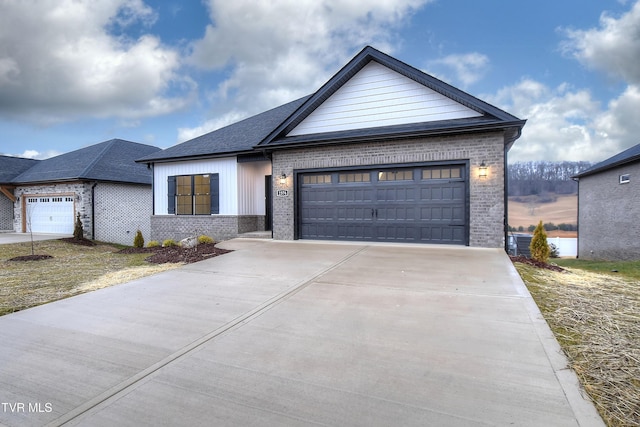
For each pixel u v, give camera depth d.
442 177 8.76
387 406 2.19
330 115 10.23
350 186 9.80
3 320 3.98
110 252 10.97
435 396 2.29
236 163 11.74
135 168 18.11
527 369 2.63
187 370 2.73
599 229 17.38
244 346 3.16
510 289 4.81
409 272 5.86
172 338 3.38
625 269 8.03
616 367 2.70
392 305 4.21
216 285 5.41
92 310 4.31
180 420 2.09
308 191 10.35
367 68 9.80
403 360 2.81
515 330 3.40
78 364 2.86
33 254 10.16
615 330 3.52
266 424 2.03
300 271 6.14
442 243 8.77
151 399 2.33
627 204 14.84
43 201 16.72
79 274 6.79
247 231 12.18
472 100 8.36
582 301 4.56
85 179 15.03
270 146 10.35
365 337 3.29
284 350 3.05
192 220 12.41
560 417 2.05
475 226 8.34
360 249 8.30
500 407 2.15
